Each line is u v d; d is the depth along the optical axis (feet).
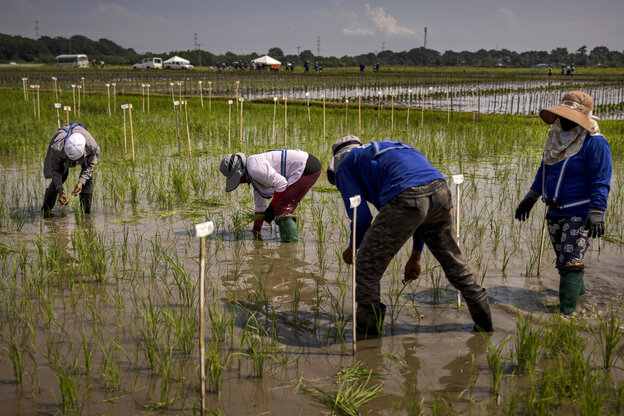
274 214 21.52
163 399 11.10
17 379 11.80
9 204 26.94
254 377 12.07
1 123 52.13
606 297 16.21
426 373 12.23
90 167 24.54
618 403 10.43
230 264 19.34
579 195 15.06
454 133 52.26
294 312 15.55
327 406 11.00
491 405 10.89
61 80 162.50
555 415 10.45
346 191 13.78
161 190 27.73
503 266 18.54
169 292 16.76
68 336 13.87
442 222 13.41
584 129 14.84
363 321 13.98
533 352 12.16
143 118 59.31
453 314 15.39
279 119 62.18
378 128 56.95
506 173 33.50
